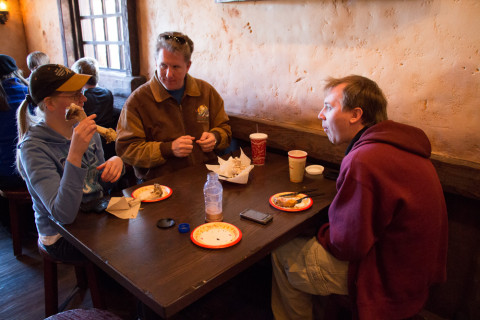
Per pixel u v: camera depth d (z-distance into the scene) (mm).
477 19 1500
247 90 2426
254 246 1229
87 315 1293
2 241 2672
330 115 1497
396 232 1252
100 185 1699
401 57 1742
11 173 2332
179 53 1850
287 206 1500
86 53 3730
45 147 1471
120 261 1149
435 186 1276
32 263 2410
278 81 2242
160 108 2025
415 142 1297
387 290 1300
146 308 1391
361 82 1427
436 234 1274
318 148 2061
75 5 3557
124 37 3029
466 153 1662
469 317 1803
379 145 1273
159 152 1917
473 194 1604
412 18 1667
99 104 2869
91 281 1710
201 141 1971
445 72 1634
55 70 1443
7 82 2688
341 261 1406
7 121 2352
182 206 1522
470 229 1717
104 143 2947
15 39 4574
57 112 1485
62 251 1641
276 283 1717
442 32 1600
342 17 1884
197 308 2041
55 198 1359
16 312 1962
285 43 2146
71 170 1326
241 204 1533
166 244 1248
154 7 2820
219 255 1182
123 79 3127
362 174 1220
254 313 2016
